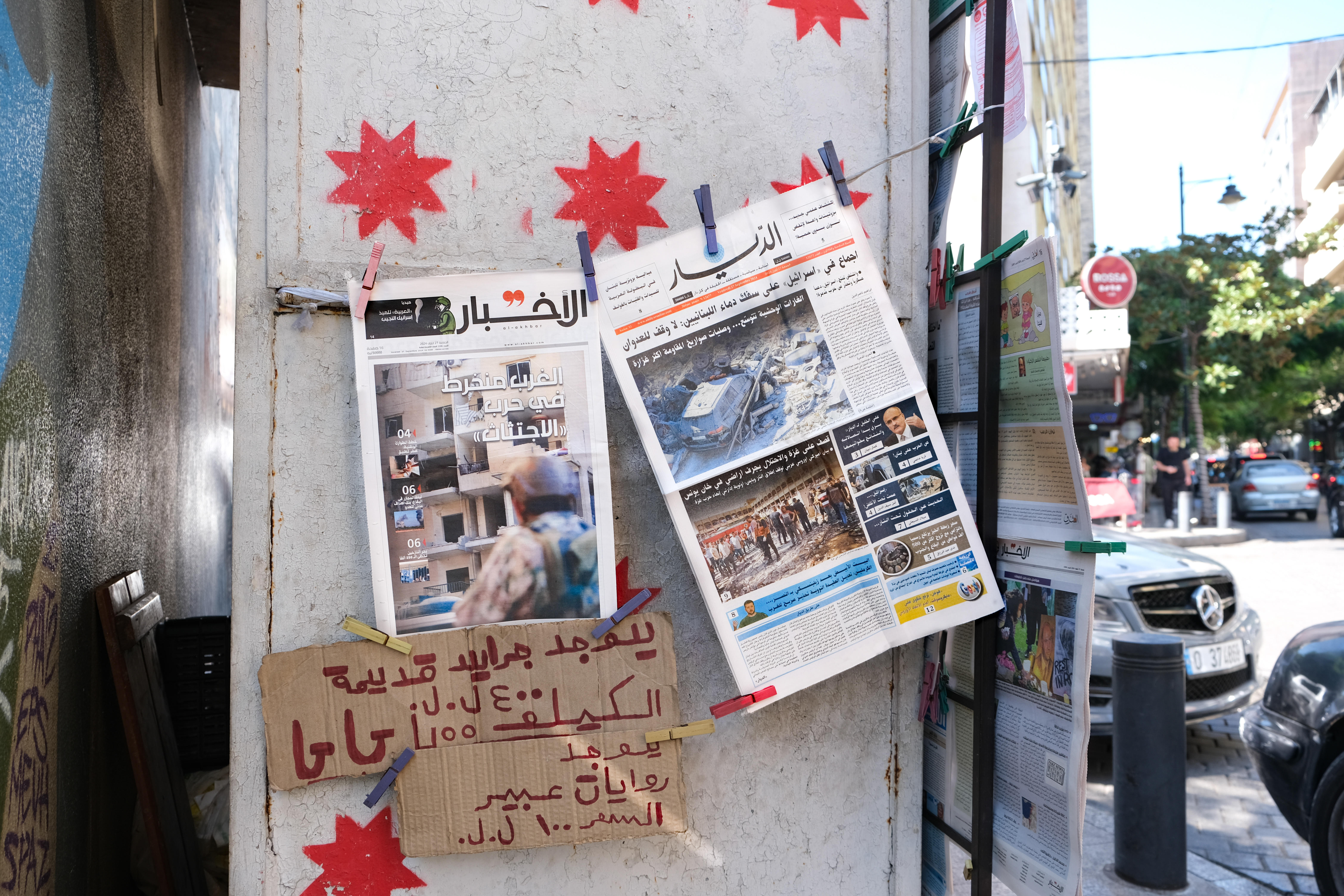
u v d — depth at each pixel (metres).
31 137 1.67
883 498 1.95
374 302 1.82
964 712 2.10
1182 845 3.46
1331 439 38.53
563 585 1.88
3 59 1.52
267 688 1.84
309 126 1.88
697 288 1.91
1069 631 1.86
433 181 1.93
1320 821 3.31
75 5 2.00
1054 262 1.82
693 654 2.05
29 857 1.65
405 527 1.83
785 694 1.89
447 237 1.93
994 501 2.01
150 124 2.85
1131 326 20.12
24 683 1.63
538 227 1.98
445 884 1.94
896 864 2.19
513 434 1.86
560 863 2.00
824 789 2.15
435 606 1.85
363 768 1.86
